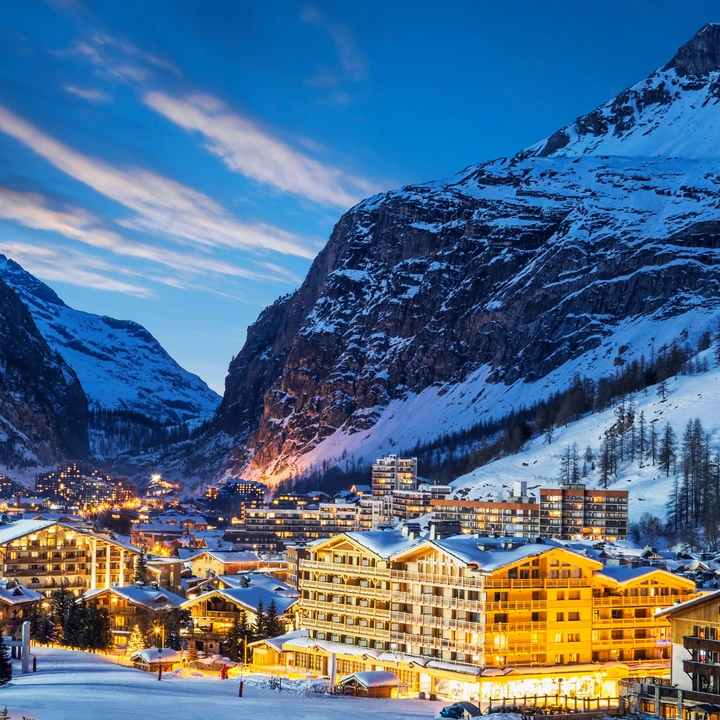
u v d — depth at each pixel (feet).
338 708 451.94
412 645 565.53
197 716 414.41
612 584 574.97
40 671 562.66
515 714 416.26
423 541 572.10
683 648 439.63
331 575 623.36
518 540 580.30
